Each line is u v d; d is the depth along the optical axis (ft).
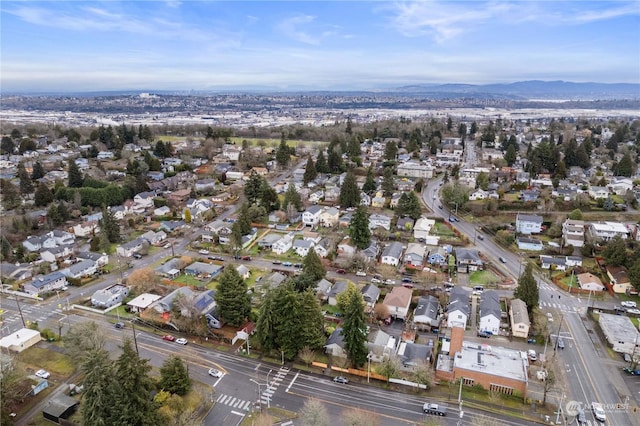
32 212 375.86
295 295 193.98
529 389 179.11
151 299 245.24
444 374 184.24
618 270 271.49
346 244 315.58
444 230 363.97
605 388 180.24
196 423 149.89
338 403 171.63
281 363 196.75
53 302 249.96
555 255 311.06
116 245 330.13
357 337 184.96
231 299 214.28
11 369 168.35
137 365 142.31
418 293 256.11
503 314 236.43
